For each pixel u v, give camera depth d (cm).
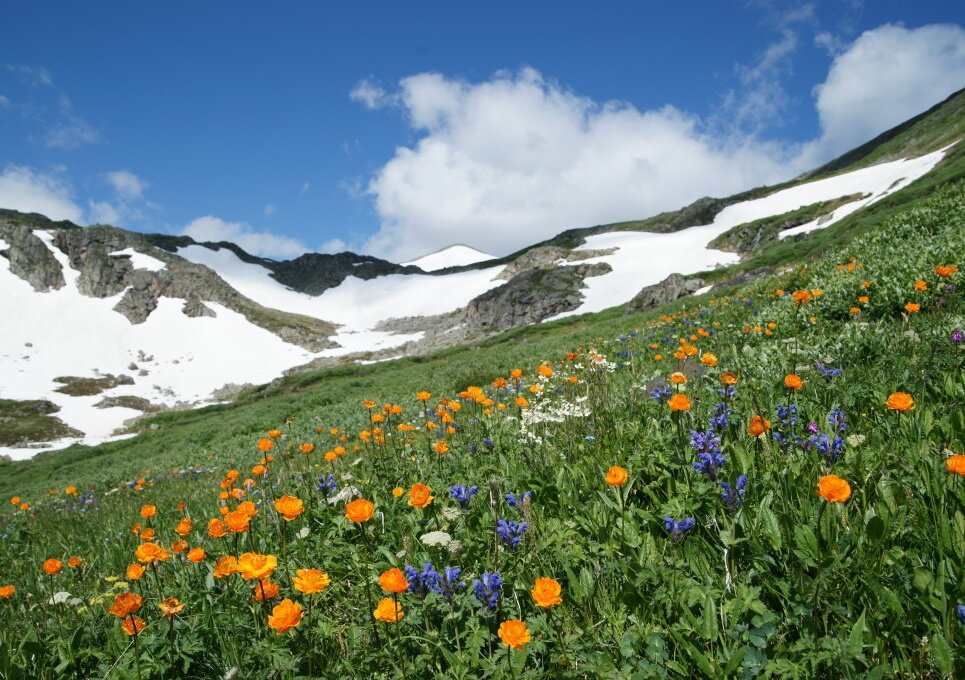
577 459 422
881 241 1460
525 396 792
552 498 382
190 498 924
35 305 15138
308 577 233
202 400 12744
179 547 371
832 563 230
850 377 494
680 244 14925
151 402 12450
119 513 973
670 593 247
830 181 14912
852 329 658
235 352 15562
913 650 201
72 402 11569
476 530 351
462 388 2606
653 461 364
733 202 17512
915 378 439
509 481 405
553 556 294
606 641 237
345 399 4081
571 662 225
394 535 370
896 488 275
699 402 460
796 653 211
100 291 16450
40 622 386
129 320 15838
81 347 14100
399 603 257
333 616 309
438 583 262
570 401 616
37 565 624
